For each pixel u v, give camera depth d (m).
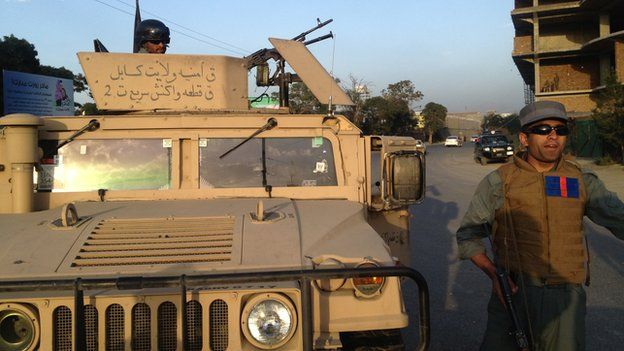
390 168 4.04
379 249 3.00
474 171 27.62
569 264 2.92
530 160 3.07
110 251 2.96
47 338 2.53
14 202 3.66
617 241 9.22
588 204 2.99
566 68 39.28
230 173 4.01
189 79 4.59
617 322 5.40
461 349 4.86
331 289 2.78
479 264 3.12
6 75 17.17
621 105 24.20
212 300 2.59
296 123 4.09
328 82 4.71
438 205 14.95
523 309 2.99
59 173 3.94
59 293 2.59
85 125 3.98
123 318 2.60
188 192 3.91
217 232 3.15
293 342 2.58
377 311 2.75
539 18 37.94
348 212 3.58
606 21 35.34
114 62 4.48
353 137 4.13
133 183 3.96
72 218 3.26
